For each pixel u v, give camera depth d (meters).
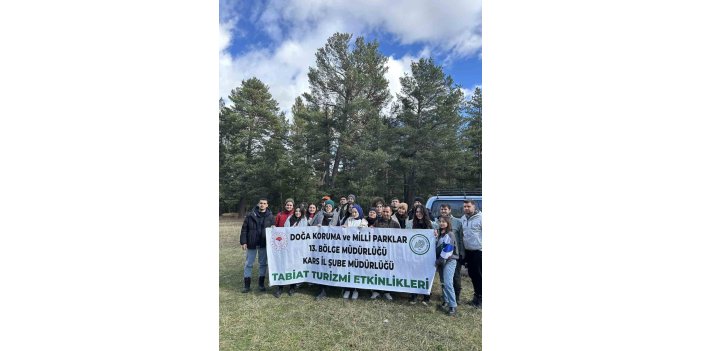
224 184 29.00
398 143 22.27
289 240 5.84
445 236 4.99
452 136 21.50
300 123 28.20
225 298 5.61
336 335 4.29
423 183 22.12
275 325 4.56
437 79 21.98
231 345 4.08
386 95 23.70
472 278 5.21
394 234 5.47
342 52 23.06
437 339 4.17
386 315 4.85
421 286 5.30
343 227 5.73
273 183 26.17
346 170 23.50
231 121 29.33
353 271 5.63
